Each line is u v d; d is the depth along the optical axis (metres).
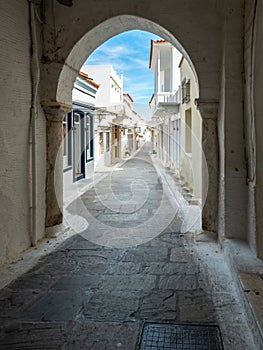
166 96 16.02
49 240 4.87
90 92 12.84
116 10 4.67
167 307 2.90
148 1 4.63
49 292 3.21
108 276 3.59
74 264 3.95
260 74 3.61
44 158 4.93
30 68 4.51
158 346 2.36
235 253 3.63
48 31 4.73
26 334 2.51
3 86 3.84
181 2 4.59
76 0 4.70
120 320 2.70
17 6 4.14
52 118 4.91
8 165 3.96
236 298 3.05
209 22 4.56
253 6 3.61
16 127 4.14
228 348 2.32
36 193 4.62
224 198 4.20
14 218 4.12
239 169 4.13
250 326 2.52
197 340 2.42
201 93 4.59
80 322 2.68
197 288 3.27
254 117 3.69
